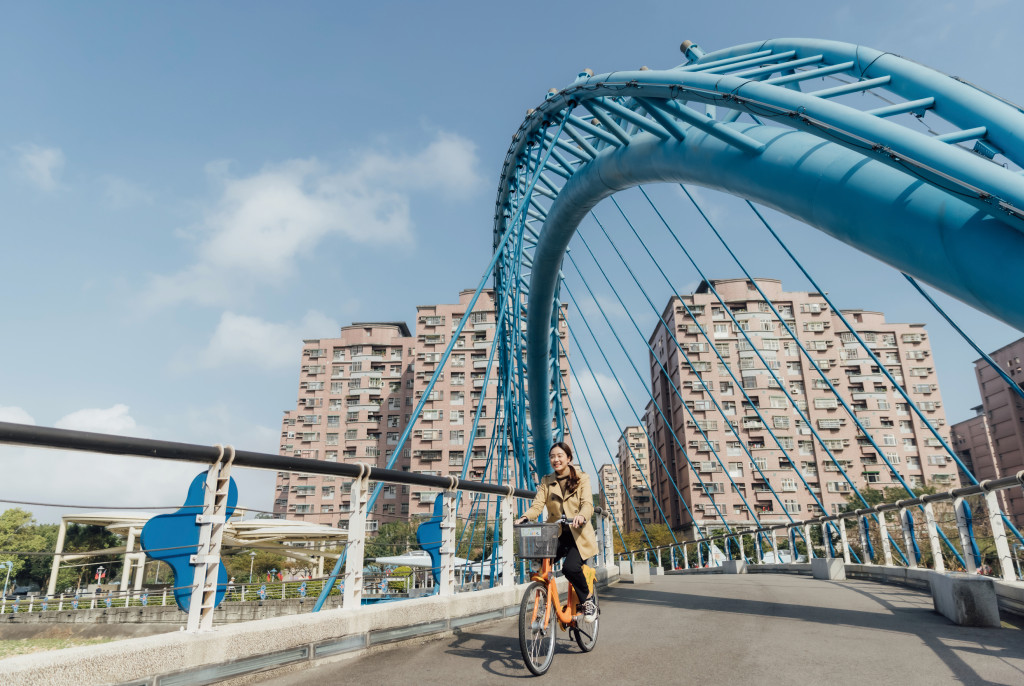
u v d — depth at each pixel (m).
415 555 22.20
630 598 9.12
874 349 68.31
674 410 70.62
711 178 12.11
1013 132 7.94
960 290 7.72
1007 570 7.02
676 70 11.89
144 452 3.13
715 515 61.31
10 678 2.39
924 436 64.62
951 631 5.57
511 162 22.89
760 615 6.95
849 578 14.14
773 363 66.62
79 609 14.39
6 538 45.97
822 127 8.83
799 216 10.09
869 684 3.66
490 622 6.06
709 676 3.89
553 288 23.42
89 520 10.30
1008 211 6.96
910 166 7.84
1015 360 69.56
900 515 11.48
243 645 3.52
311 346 78.25
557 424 27.36
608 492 122.88
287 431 75.62
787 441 63.53
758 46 12.83
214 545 3.57
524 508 7.54
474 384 70.25
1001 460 72.00
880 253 8.76
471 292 74.44
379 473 4.86
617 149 15.70
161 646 3.06
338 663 4.15
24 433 2.59
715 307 69.00
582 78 16.81
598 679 3.82
